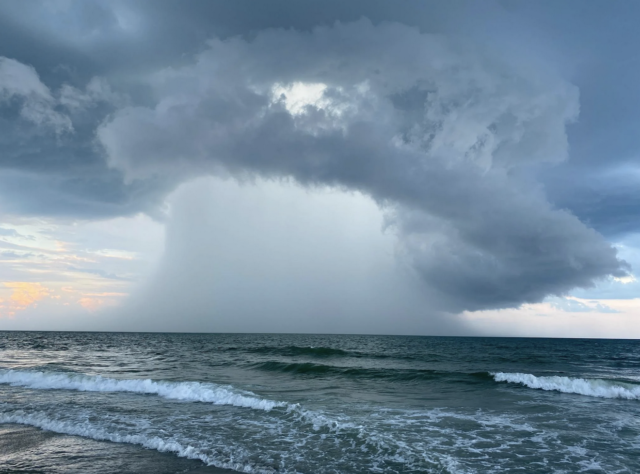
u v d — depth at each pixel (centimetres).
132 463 993
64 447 1117
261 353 4928
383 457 1048
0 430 1290
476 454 1089
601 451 1130
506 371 3170
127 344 7469
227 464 987
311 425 1349
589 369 3475
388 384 2372
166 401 1756
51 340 9012
